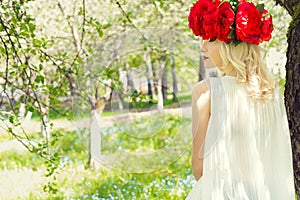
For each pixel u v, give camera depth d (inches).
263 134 94.7
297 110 105.6
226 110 91.2
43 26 393.7
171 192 220.5
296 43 105.7
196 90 93.4
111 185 247.3
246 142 92.7
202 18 93.8
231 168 92.0
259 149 94.0
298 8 104.6
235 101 92.6
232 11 91.7
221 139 91.8
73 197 239.3
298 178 107.3
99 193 240.8
